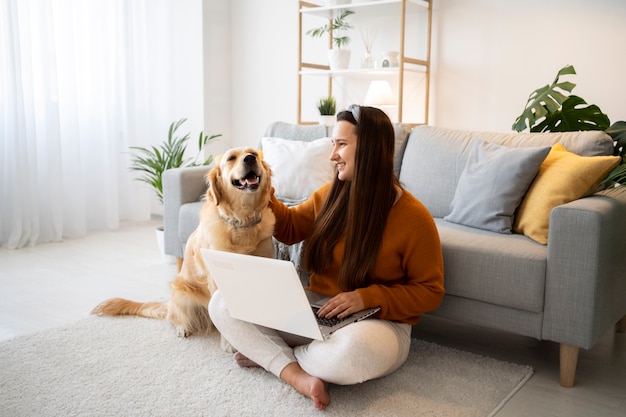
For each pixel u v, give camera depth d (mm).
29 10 3768
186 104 4805
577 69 3449
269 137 3219
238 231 2117
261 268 1591
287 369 1782
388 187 1815
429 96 3998
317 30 4074
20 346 2145
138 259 3562
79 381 1870
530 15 3561
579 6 3393
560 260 1872
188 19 4676
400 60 3619
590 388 1909
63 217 4164
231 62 4926
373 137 1783
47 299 2785
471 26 3773
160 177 3758
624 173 2131
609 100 3371
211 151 4820
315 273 2006
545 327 1933
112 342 2199
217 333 2311
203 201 3031
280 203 2213
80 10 4188
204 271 2180
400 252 1836
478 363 2061
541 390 1887
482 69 3771
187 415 1659
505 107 3725
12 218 3803
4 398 1751
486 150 2477
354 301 1718
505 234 2234
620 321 2434
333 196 1957
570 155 2252
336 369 1654
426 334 2406
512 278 1962
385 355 1672
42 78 3877
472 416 1679
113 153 4391
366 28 4227
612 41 3316
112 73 4430
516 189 2240
